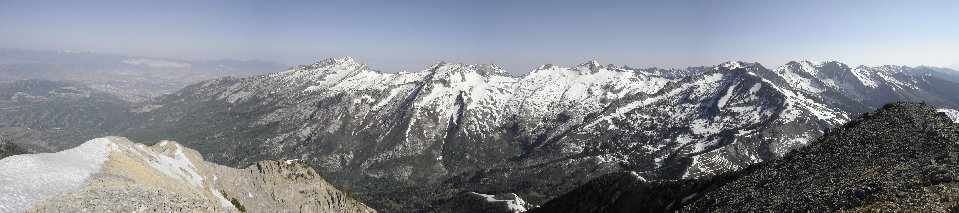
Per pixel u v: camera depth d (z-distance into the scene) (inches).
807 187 2748.5
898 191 2122.3
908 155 2736.2
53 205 1802.4
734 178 4072.3
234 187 4141.2
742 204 2920.8
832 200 2343.8
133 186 2309.3
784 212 2475.4
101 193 2066.9
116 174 2374.5
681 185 4933.6
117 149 2824.8
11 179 1877.5
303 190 5393.7
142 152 3139.8
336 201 5836.6
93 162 2448.3
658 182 5748.0
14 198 1743.4
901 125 3476.9
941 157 2503.7
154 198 2278.5
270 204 4547.2
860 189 2321.6
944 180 2074.3
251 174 4660.4
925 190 2025.1
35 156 2177.7
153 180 2586.1
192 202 2514.8
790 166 3435.0
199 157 4060.0
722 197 3294.8
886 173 2485.2
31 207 1737.2
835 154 3282.5
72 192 1969.7
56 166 2165.4
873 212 2014.0
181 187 2847.0
